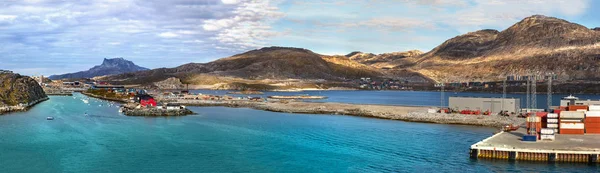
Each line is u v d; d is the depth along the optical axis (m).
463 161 82.94
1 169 78.44
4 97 191.25
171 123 139.12
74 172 76.88
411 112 163.75
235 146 99.00
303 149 95.81
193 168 80.00
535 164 79.50
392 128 127.31
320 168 80.06
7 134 113.38
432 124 136.75
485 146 85.94
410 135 113.81
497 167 77.88
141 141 104.44
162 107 179.25
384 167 80.12
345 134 115.75
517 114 147.12
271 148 97.00
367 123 140.38
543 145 87.12
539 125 103.62
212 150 94.62
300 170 78.88
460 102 161.12
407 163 82.56
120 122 140.75
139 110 165.75
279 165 82.25
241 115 168.00
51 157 87.19
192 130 122.94
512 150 82.94
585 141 91.88
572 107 124.38
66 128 124.94
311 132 119.56
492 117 142.38
